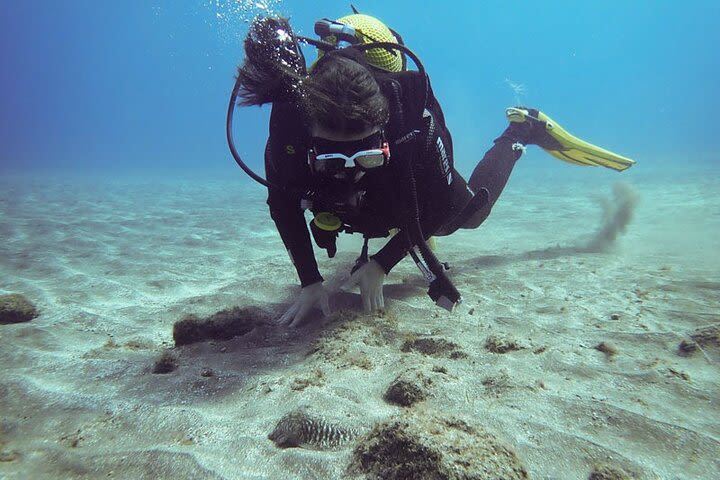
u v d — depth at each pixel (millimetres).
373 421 1578
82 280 3824
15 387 1948
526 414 1618
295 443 1497
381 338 2344
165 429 1613
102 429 1634
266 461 1406
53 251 4930
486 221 6434
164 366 2104
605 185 10461
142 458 1430
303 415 1553
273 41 2080
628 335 2275
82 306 3221
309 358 2158
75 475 1388
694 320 2430
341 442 1483
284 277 3658
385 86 2197
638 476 1323
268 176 2541
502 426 1552
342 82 1899
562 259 3969
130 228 6566
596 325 2457
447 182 2580
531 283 3309
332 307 2816
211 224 6930
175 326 2482
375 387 1848
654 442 1465
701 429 1525
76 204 9688
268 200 2619
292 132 2152
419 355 2115
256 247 5168
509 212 7254
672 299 2779
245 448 1480
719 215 5594
